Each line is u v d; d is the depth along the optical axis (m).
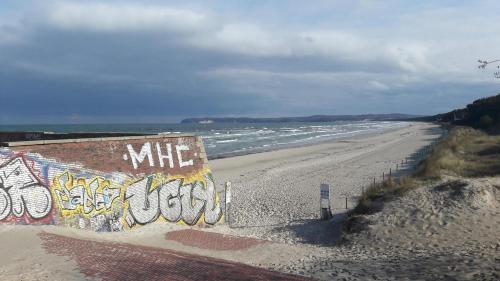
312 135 105.44
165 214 18.02
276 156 51.53
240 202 25.78
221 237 16.83
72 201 14.73
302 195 27.00
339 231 18.30
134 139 17.03
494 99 91.38
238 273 10.13
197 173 19.61
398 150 54.59
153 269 9.88
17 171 13.19
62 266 9.73
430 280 9.67
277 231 19.27
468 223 15.95
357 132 119.19
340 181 31.72
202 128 173.00
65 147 14.65
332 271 11.32
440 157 30.34
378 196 20.45
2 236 11.81
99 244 12.10
